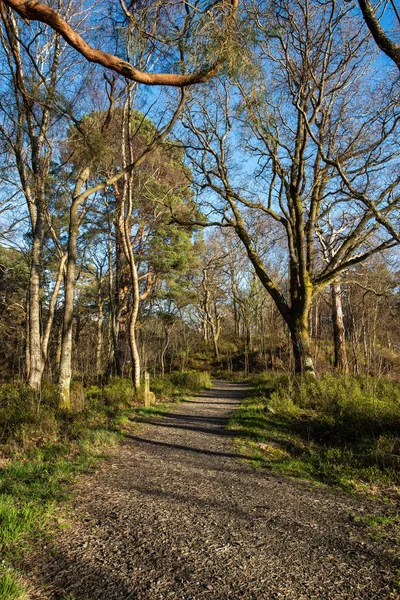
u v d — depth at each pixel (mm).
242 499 4785
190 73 4863
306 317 14961
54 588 2787
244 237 16438
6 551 3287
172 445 7680
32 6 3404
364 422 8531
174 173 18328
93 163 12508
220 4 4832
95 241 22797
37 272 14109
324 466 6367
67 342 10484
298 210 14719
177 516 4152
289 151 15273
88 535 3633
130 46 7188
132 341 14062
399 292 20266
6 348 25047
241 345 42156
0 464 6016
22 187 14867
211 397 17047
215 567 3105
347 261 15039
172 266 24672
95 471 5727
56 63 13250
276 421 9766
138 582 2871
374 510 4504
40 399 9570
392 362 18031
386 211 13531
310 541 3627
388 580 2951
